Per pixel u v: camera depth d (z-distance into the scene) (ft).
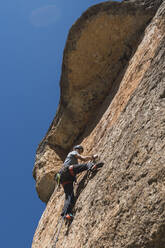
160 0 25.52
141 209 11.43
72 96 28.09
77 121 28.66
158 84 14.34
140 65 21.33
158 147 12.16
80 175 20.26
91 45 26.14
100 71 27.14
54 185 31.07
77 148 19.92
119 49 26.45
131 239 11.29
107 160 15.93
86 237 13.66
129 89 20.83
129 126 15.17
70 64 26.81
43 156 31.86
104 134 20.59
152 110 13.75
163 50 15.23
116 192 13.32
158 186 11.23
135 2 25.73
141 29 26.05
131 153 13.57
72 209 17.03
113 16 25.27
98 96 27.50
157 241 10.64
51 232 20.35
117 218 12.31
